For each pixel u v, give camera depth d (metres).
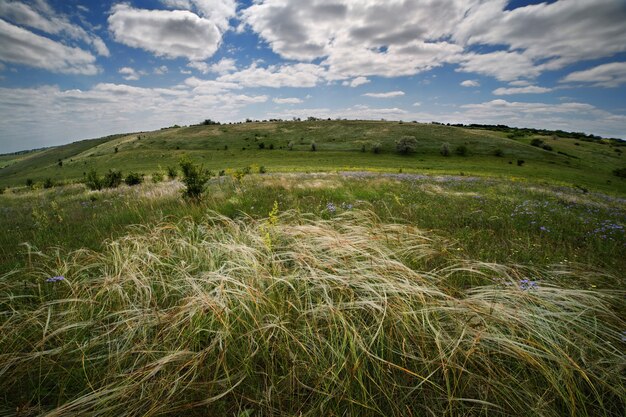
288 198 8.22
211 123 191.62
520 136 131.62
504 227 5.72
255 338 2.05
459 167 72.56
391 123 144.75
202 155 107.06
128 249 3.75
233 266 3.15
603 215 8.37
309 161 86.81
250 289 2.45
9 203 13.67
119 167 97.19
